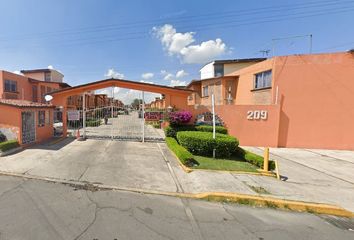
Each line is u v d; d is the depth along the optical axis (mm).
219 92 18297
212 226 3793
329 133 11898
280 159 9375
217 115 12320
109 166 7211
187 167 7121
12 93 21547
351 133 11758
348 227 4008
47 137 11930
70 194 4934
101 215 3994
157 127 17312
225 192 5168
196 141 8656
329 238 3582
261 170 6953
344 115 11766
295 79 12000
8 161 7516
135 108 15297
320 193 5410
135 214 4102
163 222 3850
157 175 6480
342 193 5492
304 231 3779
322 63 11805
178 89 12391
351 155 10555
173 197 5031
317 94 11898
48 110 12016
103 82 12242
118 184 5668
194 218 4062
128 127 16031
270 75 12602
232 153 8945
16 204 4324
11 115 9461
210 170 6898
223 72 23719
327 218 4352
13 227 3475
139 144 11086
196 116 12523
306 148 12062
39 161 7586
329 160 9461
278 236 3570
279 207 4707
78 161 7703
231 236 3498
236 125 12305
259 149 11430
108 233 3408
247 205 4754
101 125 17938
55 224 3613
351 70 11602
